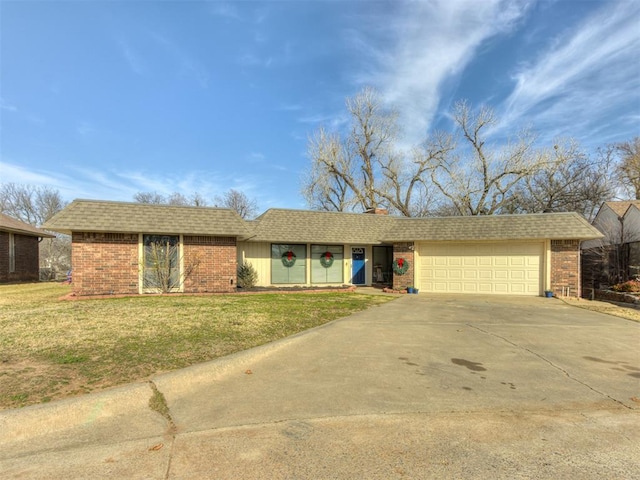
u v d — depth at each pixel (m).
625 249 17.08
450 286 17.09
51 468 2.88
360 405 4.18
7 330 6.88
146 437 3.41
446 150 31.62
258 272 17.84
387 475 2.84
